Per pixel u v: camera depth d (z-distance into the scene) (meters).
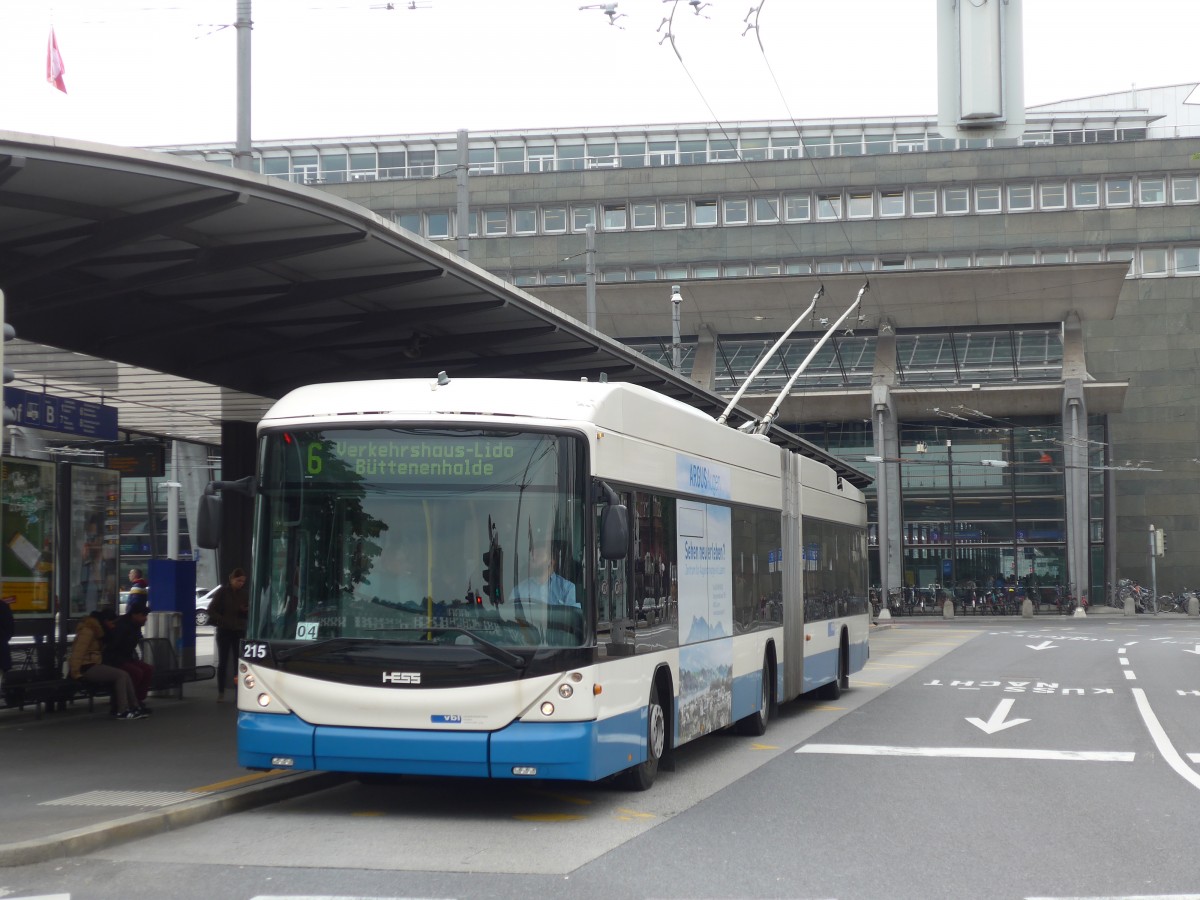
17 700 15.42
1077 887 7.65
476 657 9.53
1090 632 48.84
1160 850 8.86
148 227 11.73
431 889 7.42
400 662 9.57
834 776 12.50
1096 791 11.66
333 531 9.91
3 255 13.05
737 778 12.31
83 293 13.28
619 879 7.75
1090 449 70.69
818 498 19.97
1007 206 72.81
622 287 63.25
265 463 10.13
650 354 67.38
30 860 8.12
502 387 10.26
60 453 20.28
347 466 9.98
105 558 17.92
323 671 9.66
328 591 9.81
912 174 72.56
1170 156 72.88
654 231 73.31
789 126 79.25
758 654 15.57
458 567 9.75
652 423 11.77
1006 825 9.85
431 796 11.08
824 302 62.84
